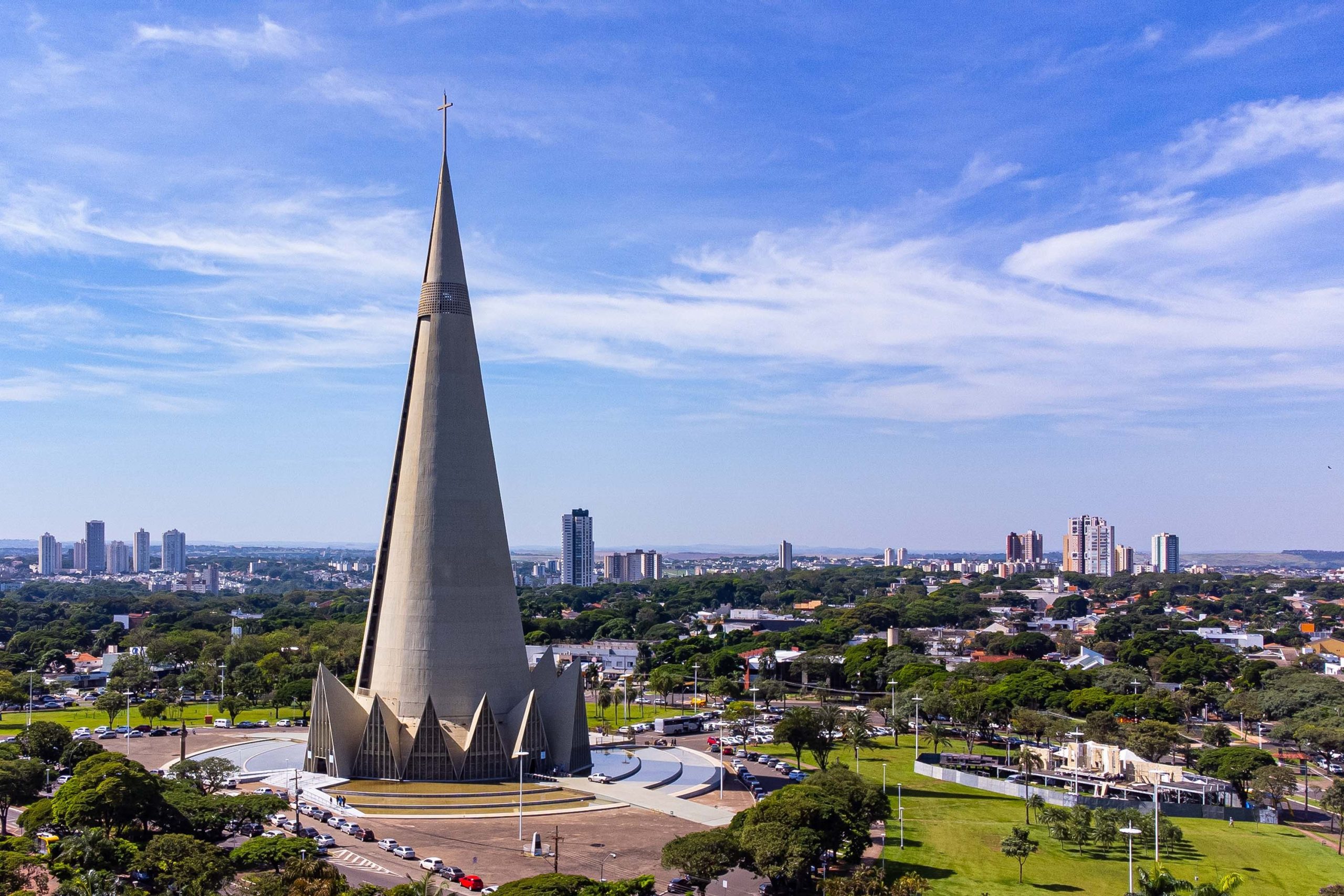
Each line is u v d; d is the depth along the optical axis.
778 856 90.19
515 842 110.38
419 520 144.50
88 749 142.75
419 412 147.50
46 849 95.94
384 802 125.75
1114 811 122.25
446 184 153.38
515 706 143.25
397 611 143.38
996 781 153.12
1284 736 198.12
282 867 92.62
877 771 166.50
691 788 137.62
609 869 100.88
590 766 147.00
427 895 78.12
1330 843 124.62
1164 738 174.00
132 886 85.12
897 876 104.06
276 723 199.62
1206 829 131.00
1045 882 103.69
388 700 140.88
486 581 145.12
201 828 104.75
